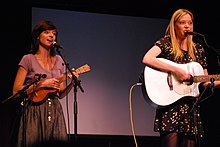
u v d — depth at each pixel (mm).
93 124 5453
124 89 5625
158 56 3738
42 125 3646
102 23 5660
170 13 5961
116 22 5723
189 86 3668
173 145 3518
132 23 5789
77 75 3881
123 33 5727
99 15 5664
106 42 5637
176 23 3678
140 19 5832
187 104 3621
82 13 5598
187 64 3689
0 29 5262
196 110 3584
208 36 5984
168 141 3533
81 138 5461
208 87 3680
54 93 3773
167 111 3602
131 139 5633
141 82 3824
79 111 5414
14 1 5355
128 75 5668
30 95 3713
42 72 3811
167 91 3652
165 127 3537
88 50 5543
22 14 5371
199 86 3838
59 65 3930
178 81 3674
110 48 5641
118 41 5688
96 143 5539
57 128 3682
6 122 5148
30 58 3814
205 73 3814
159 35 5879
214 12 5992
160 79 3676
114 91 5586
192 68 3686
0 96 5168
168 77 3672
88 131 5418
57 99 3799
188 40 3715
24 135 3641
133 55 5723
